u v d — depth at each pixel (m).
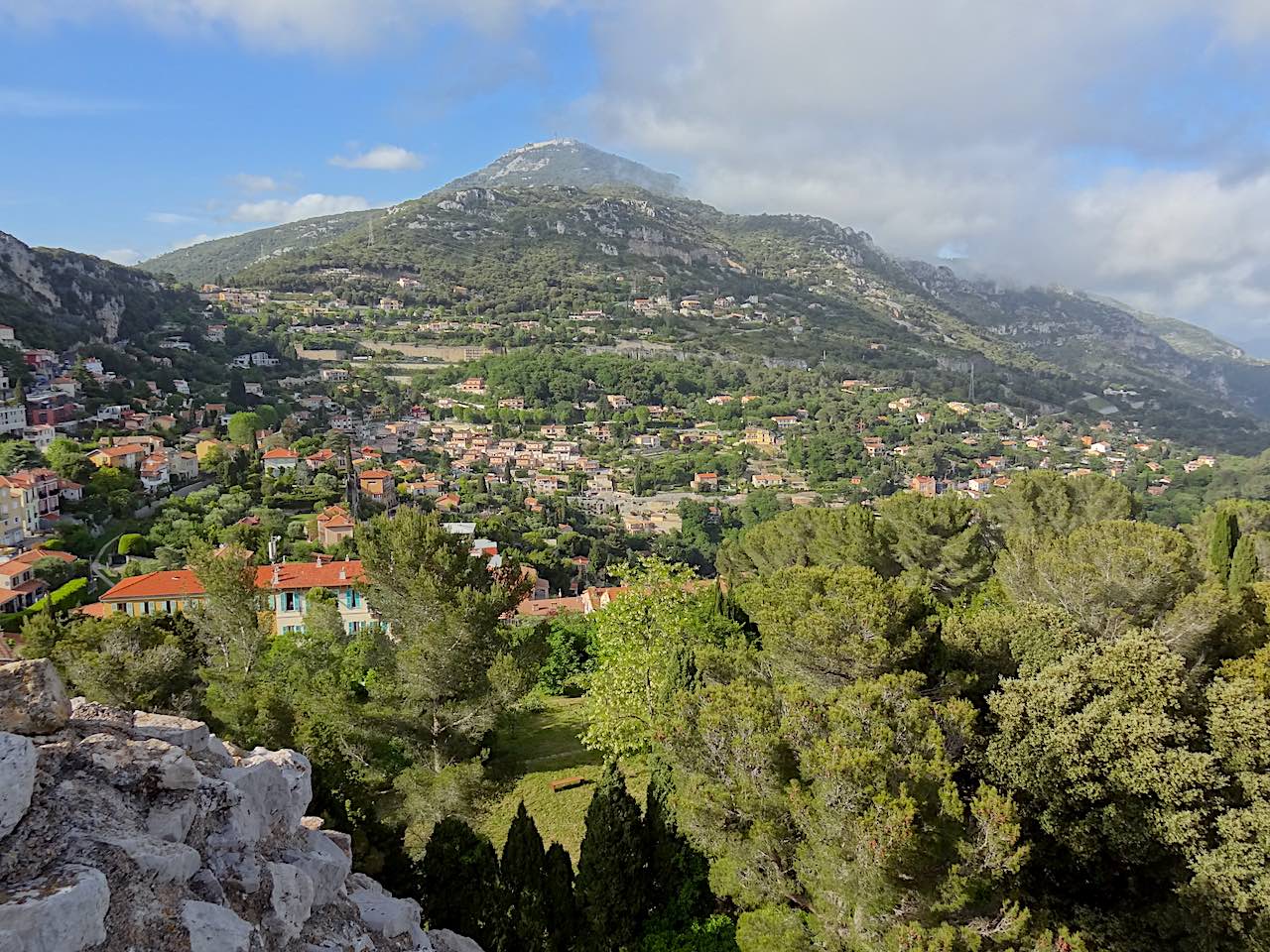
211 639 30.11
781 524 46.06
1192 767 16.36
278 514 79.75
